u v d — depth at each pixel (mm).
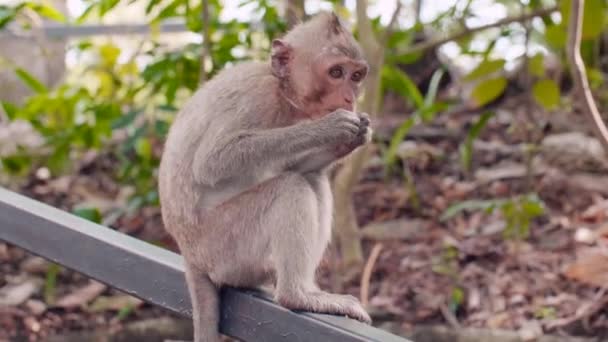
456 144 3705
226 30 3111
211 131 2041
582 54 3613
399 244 3189
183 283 1956
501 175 3420
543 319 2852
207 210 2037
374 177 3547
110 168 3729
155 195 3131
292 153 2020
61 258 1979
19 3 3174
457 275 3027
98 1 2918
